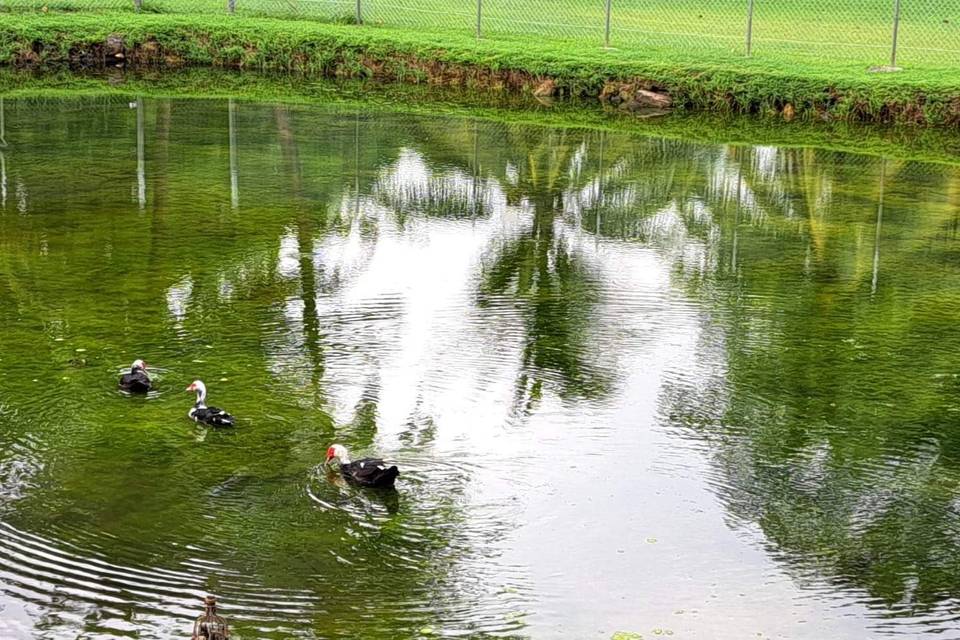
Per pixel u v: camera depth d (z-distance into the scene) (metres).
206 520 8.80
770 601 8.01
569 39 31.44
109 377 11.24
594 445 10.20
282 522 8.81
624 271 15.10
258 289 13.93
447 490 9.37
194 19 32.34
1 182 18.75
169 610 7.66
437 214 17.70
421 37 31.00
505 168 20.95
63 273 14.28
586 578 8.23
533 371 11.69
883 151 23.17
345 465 9.42
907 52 29.53
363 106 26.77
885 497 9.47
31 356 11.68
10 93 26.98
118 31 31.19
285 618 7.62
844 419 10.84
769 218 17.97
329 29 31.70
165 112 25.19
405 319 13.07
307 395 10.98
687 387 11.43
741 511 9.20
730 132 24.95
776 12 35.38
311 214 17.41
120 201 17.77
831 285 14.70
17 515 8.77
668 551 8.61
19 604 7.66
